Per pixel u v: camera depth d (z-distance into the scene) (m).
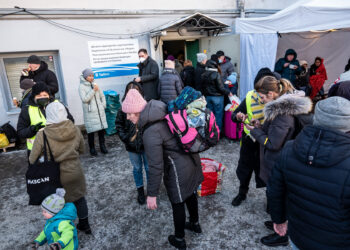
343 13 4.31
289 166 1.40
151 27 6.40
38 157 2.21
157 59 6.61
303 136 1.33
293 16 5.08
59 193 2.01
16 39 5.34
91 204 3.22
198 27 6.05
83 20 5.75
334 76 8.42
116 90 6.34
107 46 6.05
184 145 2.00
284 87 2.26
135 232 2.69
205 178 3.08
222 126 5.15
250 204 3.01
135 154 2.94
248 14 7.36
